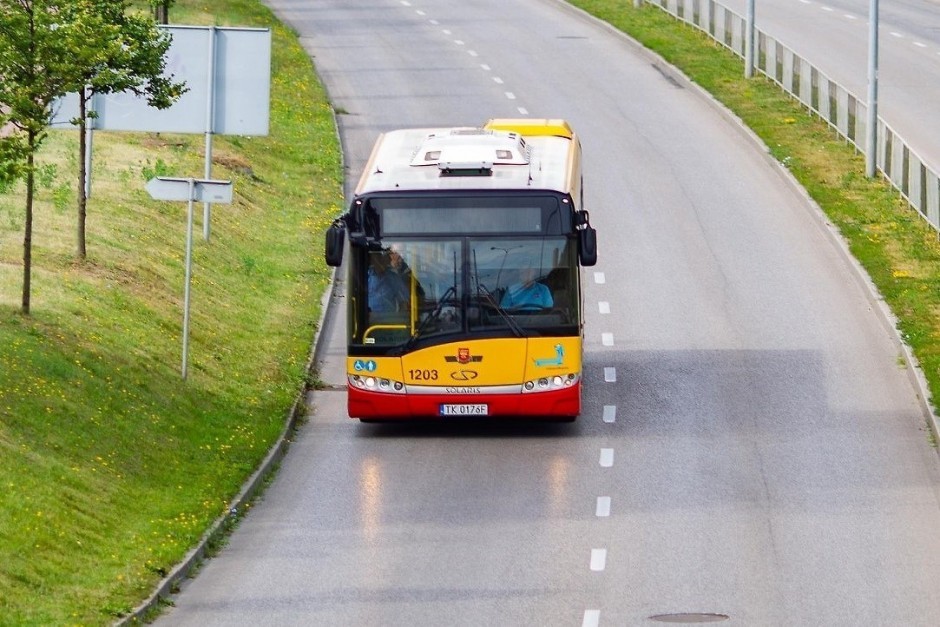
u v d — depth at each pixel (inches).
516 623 1815.9
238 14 6190.9
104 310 2790.4
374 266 2551.7
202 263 3316.9
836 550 2078.0
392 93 5329.7
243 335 3026.6
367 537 2145.7
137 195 3572.8
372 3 7091.5
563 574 1990.7
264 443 2503.7
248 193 3954.2
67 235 3144.7
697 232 3885.3
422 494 2333.9
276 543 2124.8
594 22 6574.8
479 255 2541.8
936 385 2802.7
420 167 2632.9
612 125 4938.5
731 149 4670.3
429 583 1961.1
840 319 3262.8
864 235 3794.3
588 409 2748.5
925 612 1846.7
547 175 2635.3
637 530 2162.9
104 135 4082.2
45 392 2319.1
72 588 1830.7
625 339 3152.1
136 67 2812.5
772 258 3686.0
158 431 2405.3
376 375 2564.0
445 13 6860.2
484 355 2544.3
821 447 2546.8
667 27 6348.4
